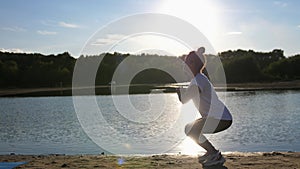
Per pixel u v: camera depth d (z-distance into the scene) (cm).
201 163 700
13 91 7288
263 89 6341
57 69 8831
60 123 2145
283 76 9219
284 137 1447
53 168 700
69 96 5266
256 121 2034
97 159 783
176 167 673
